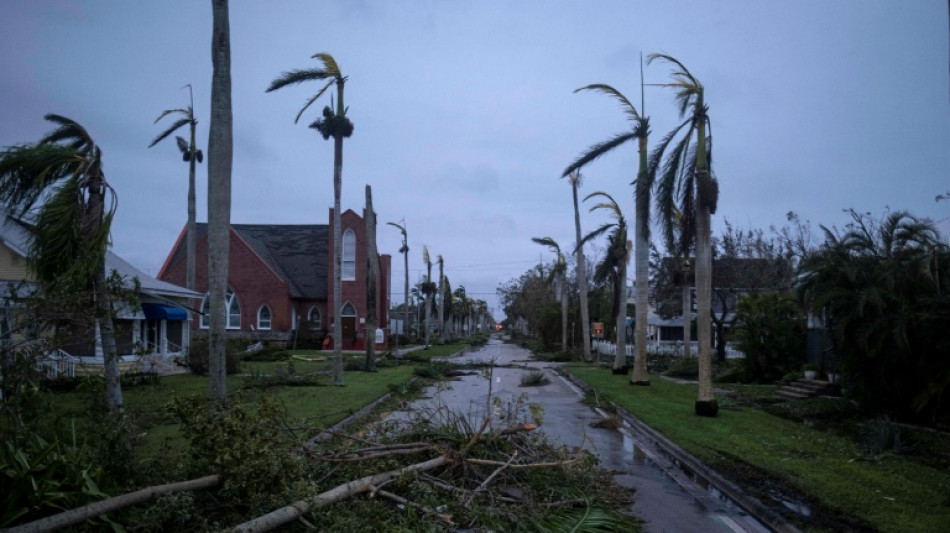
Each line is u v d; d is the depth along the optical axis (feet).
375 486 23.62
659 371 107.65
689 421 50.16
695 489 31.19
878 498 27.78
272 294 160.66
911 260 48.44
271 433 23.80
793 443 40.81
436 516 22.29
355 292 168.35
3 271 60.49
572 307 184.14
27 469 18.57
